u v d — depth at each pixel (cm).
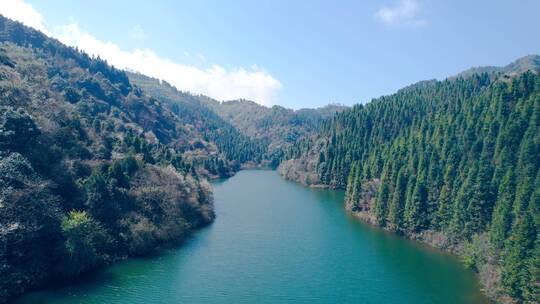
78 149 9756
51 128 9394
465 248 9194
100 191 8612
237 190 18925
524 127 10200
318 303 6950
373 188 13588
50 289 6775
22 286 6481
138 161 10894
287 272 8294
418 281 7962
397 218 11338
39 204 7144
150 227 9075
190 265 8425
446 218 10162
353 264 8875
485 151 10850
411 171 12075
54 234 7212
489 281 7306
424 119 17150
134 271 7881
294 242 10388
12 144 7694
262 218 12975
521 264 6575
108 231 8331
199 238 10388
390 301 7056
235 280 7781
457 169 10725
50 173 8188
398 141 15925
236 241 10281
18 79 10881
